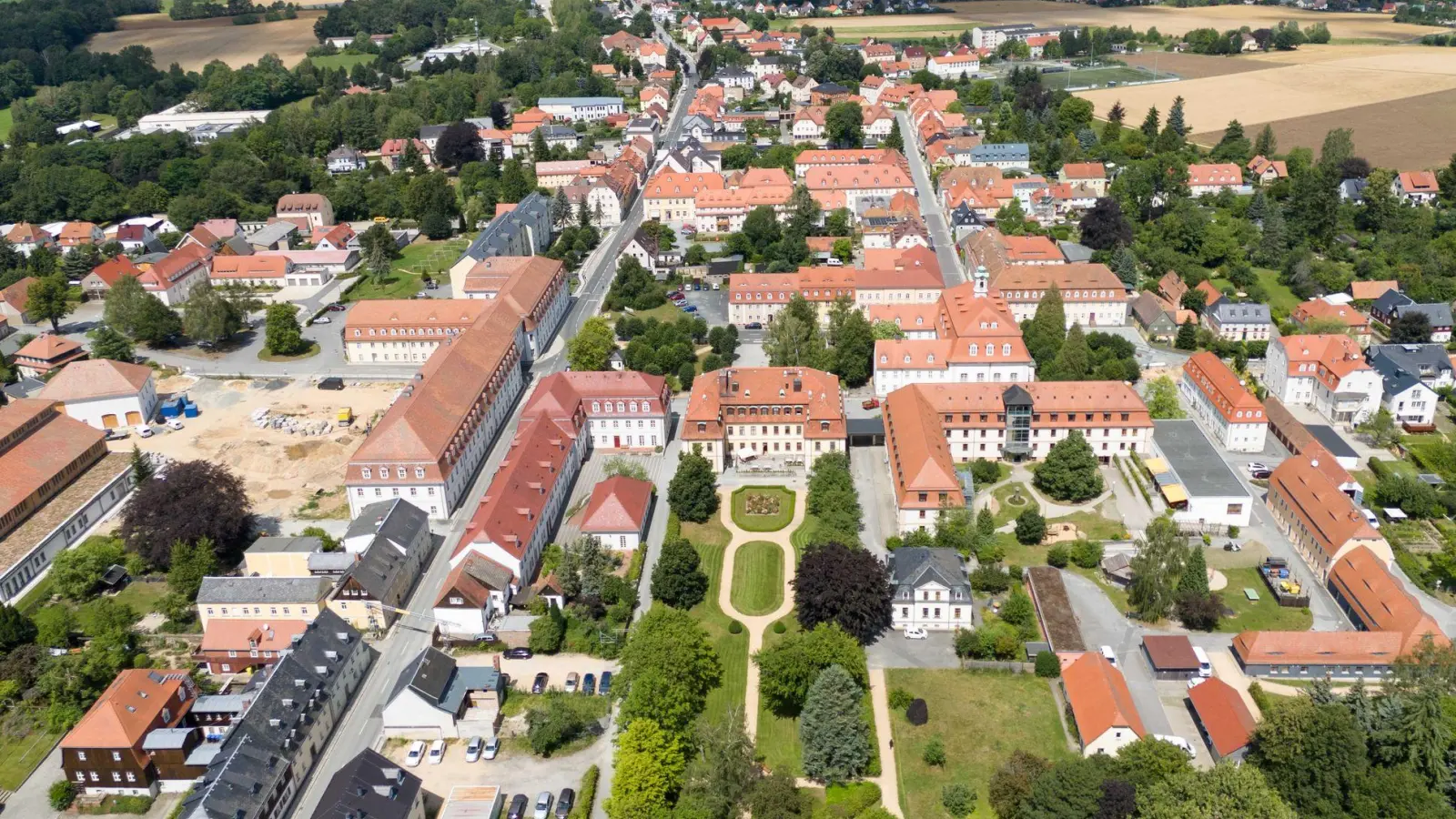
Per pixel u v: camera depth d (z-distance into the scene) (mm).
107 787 172625
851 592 195000
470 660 198625
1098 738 170000
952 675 192625
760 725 182625
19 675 193375
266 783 162000
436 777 173250
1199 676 190625
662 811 161125
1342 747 159625
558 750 178375
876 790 167250
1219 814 149125
